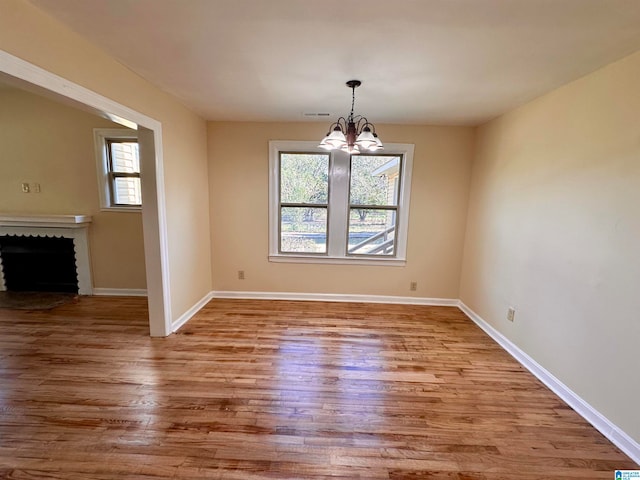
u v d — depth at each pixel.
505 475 1.61
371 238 4.14
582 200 2.15
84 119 3.78
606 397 1.92
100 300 3.94
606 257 1.95
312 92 2.75
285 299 4.21
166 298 3.04
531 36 1.71
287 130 3.87
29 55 1.58
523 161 2.82
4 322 3.29
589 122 2.11
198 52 2.03
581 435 1.90
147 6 1.53
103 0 1.49
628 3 1.39
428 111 3.22
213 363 2.59
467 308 3.86
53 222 3.78
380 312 3.84
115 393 2.16
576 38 1.71
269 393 2.21
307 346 2.93
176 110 3.11
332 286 4.19
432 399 2.21
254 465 1.62
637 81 1.78
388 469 1.62
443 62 2.08
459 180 3.89
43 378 2.32
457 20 1.58
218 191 4.01
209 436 1.80
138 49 2.01
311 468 1.62
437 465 1.66
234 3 1.48
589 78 2.12
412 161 3.86
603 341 1.95
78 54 1.87
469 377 2.50
